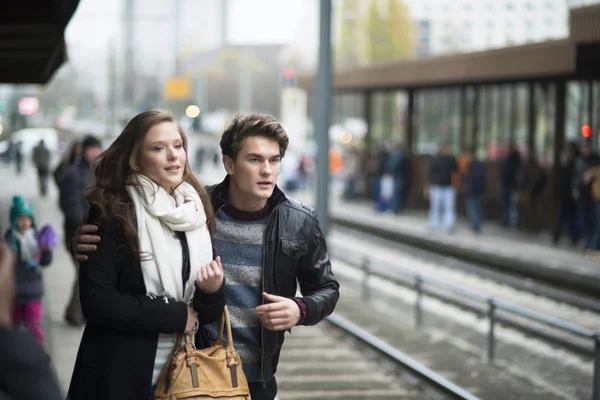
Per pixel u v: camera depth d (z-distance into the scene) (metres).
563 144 23.56
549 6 32.16
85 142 10.53
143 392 3.76
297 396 9.12
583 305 13.35
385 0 63.94
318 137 19.34
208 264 3.78
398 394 9.26
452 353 11.27
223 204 4.16
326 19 19.06
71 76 116.62
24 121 64.31
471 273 18.55
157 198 3.81
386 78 30.72
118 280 3.81
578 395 9.27
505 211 25.53
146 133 3.82
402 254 22.45
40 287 8.94
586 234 20.19
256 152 4.02
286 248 4.12
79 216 10.41
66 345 10.18
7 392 2.36
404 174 31.39
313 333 12.49
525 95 25.77
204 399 3.72
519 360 10.98
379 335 12.44
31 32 12.66
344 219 30.14
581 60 20.55
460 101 29.48
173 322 3.72
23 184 41.09
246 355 4.11
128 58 93.56
